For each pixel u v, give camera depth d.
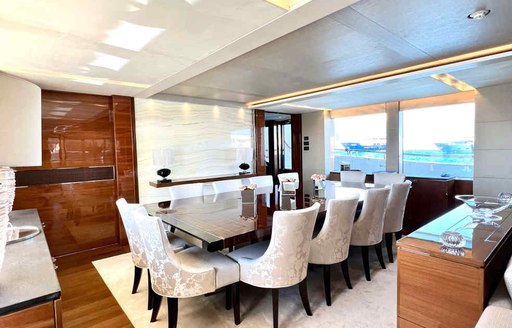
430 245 1.61
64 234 3.98
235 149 5.89
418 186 5.21
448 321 1.50
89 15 1.77
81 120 4.07
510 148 4.40
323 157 7.26
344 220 2.57
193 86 4.29
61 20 1.83
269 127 9.70
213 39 2.19
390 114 6.00
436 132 5.52
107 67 2.86
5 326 0.94
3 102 1.49
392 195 3.43
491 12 2.05
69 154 3.99
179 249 2.68
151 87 3.75
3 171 1.72
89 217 4.18
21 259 1.37
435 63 3.22
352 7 1.95
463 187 5.12
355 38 2.47
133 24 1.92
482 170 4.68
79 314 2.49
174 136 4.99
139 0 1.61
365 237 3.00
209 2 1.65
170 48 2.37
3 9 1.66
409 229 5.08
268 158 9.78
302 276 2.28
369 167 6.66
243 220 2.57
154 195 4.75
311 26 2.22
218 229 2.30
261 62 3.11
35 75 3.05
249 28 2.01
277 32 2.09
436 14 2.07
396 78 3.62
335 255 2.57
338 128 7.28
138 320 2.39
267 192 4.11
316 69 3.41
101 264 3.64
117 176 4.35
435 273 1.53
